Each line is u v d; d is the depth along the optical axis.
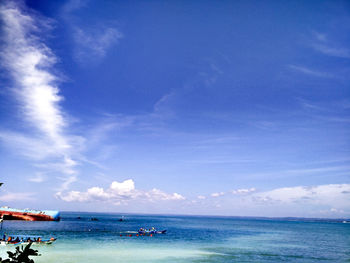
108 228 96.19
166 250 47.41
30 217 109.88
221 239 70.81
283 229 138.25
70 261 34.94
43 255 38.28
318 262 41.47
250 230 118.81
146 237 69.81
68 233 70.75
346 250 56.66
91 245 50.19
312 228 161.00
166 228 117.38
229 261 38.81
